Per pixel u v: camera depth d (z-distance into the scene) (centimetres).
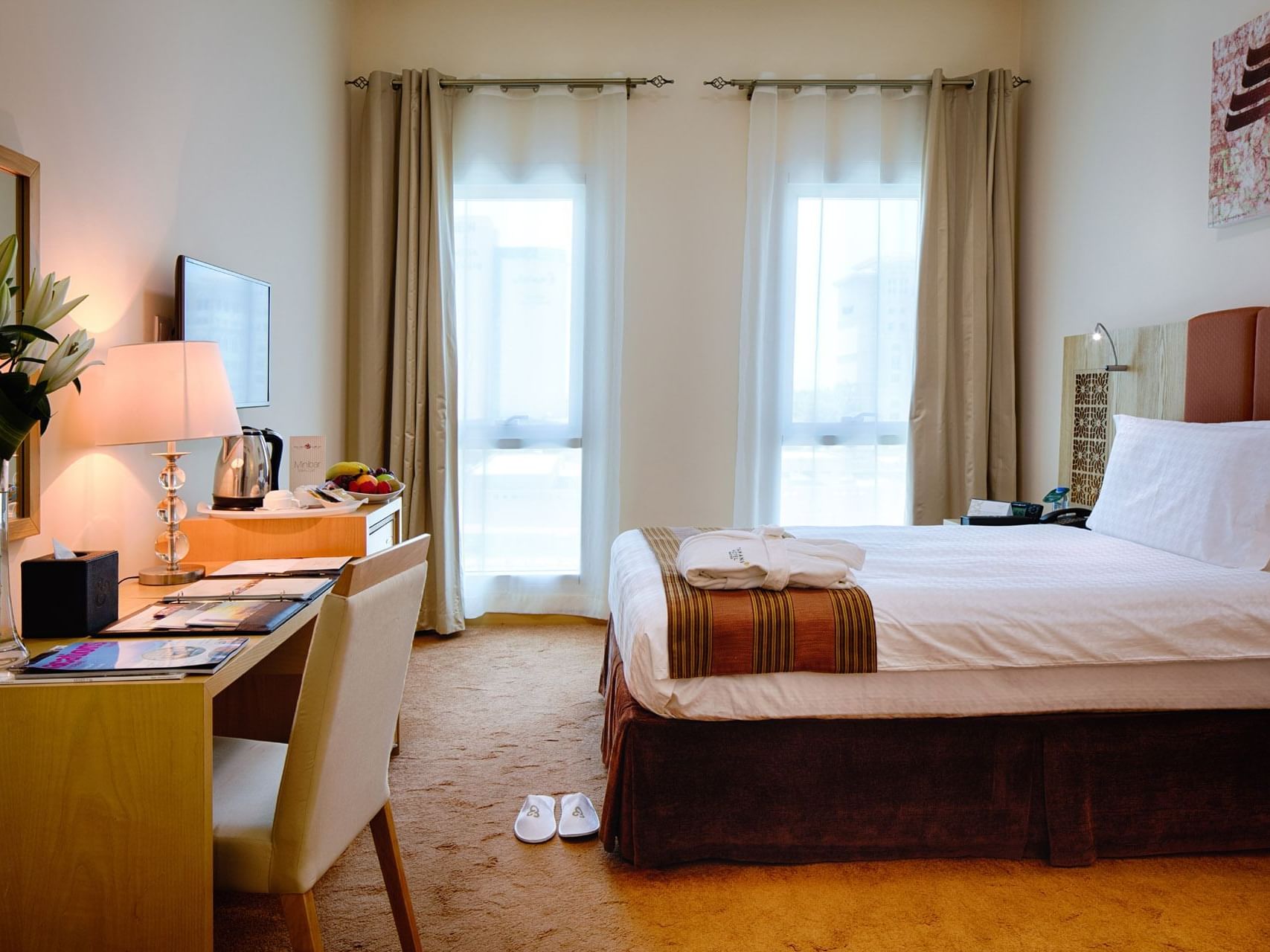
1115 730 226
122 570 237
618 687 242
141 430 204
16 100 189
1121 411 361
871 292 448
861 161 446
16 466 190
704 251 453
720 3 447
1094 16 390
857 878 219
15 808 140
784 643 216
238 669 154
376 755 168
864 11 448
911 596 227
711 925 199
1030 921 202
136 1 241
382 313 436
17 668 146
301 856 145
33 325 161
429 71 428
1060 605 225
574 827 239
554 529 456
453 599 438
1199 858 230
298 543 253
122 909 141
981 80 435
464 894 210
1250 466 268
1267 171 291
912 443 441
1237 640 223
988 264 442
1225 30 314
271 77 342
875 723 223
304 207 383
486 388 449
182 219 270
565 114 443
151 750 140
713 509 459
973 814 225
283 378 360
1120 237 374
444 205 434
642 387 457
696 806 220
